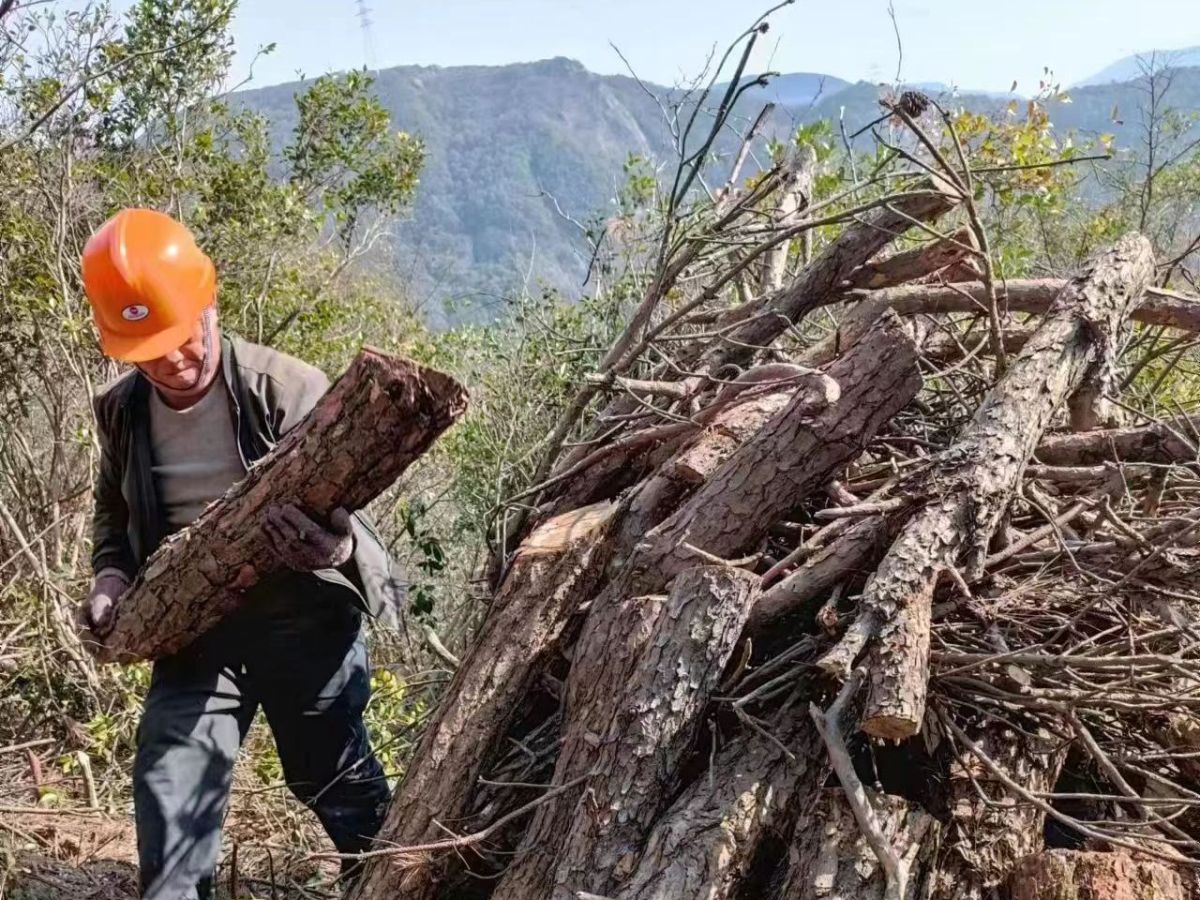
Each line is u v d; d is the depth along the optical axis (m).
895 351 2.45
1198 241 3.53
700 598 2.22
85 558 5.41
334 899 3.00
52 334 5.40
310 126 8.21
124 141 6.89
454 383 2.12
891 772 2.29
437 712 2.56
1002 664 2.23
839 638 2.25
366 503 2.37
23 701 4.24
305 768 2.85
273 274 7.12
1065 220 7.96
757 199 3.51
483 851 2.39
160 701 2.68
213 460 2.67
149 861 2.51
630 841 2.10
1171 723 2.33
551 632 2.58
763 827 2.09
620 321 4.93
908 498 2.32
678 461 2.71
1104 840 2.06
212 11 6.76
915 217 3.32
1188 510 2.71
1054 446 2.86
